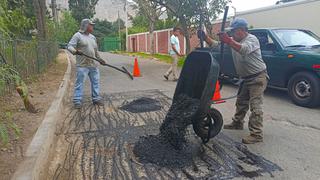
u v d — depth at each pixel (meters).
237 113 5.29
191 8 16.59
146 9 31.03
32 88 8.45
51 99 7.01
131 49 44.41
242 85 5.11
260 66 4.71
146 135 5.06
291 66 7.21
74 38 6.75
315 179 3.60
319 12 12.73
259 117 4.70
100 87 9.84
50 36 19.38
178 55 11.03
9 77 3.91
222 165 3.97
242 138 4.92
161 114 6.36
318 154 4.29
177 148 4.37
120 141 4.85
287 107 6.96
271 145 4.62
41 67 11.88
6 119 5.10
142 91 8.94
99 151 4.47
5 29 3.70
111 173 3.79
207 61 4.50
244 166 3.95
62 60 19.44
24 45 8.92
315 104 6.82
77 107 6.94
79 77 6.91
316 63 6.67
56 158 4.26
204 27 18.12
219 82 7.18
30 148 3.91
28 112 5.77
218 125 4.71
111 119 6.05
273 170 3.83
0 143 4.15
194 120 4.39
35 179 3.35
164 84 10.25
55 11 28.30
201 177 3.67
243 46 4.50
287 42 7.74
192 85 4.75
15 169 3.44
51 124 4.92
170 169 3.88
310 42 7.87
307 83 6.89
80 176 3.73
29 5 16.81
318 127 5.46
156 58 24.27
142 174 3.76
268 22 15.56
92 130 5.40
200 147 4.54
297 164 3.99
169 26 31.69
